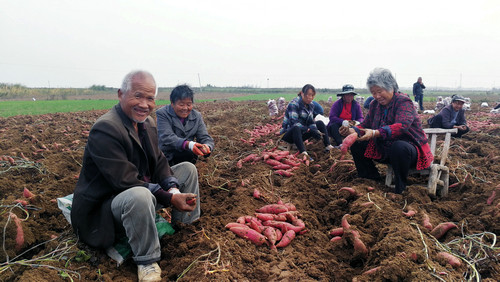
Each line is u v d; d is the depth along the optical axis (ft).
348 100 23.61
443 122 26.25
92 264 9.59
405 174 14.61
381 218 11.71
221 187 15.89
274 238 10.63
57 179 18.49
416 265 8.50
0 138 29.01
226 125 40.11
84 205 9.42
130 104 9.51
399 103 14.37
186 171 11.95
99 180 9.49
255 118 46.26
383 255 9.25
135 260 9.37
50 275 8.73
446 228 10.87
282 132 22.94
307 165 19.51
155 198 9.69
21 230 10.55
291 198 14.96
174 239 10.85
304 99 22.29
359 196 14.08
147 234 9.19
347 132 14.60
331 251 10.71
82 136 30.25
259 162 19.84
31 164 19.10
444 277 8.08
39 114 52.80
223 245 9.98
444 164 16.16
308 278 9.02
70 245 10.09
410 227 10.55
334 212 13.65
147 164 10.55
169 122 15.34
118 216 9.39
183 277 8.83
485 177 16.69
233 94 179.42
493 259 9.26
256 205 13.80
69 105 78.79
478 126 33.58
